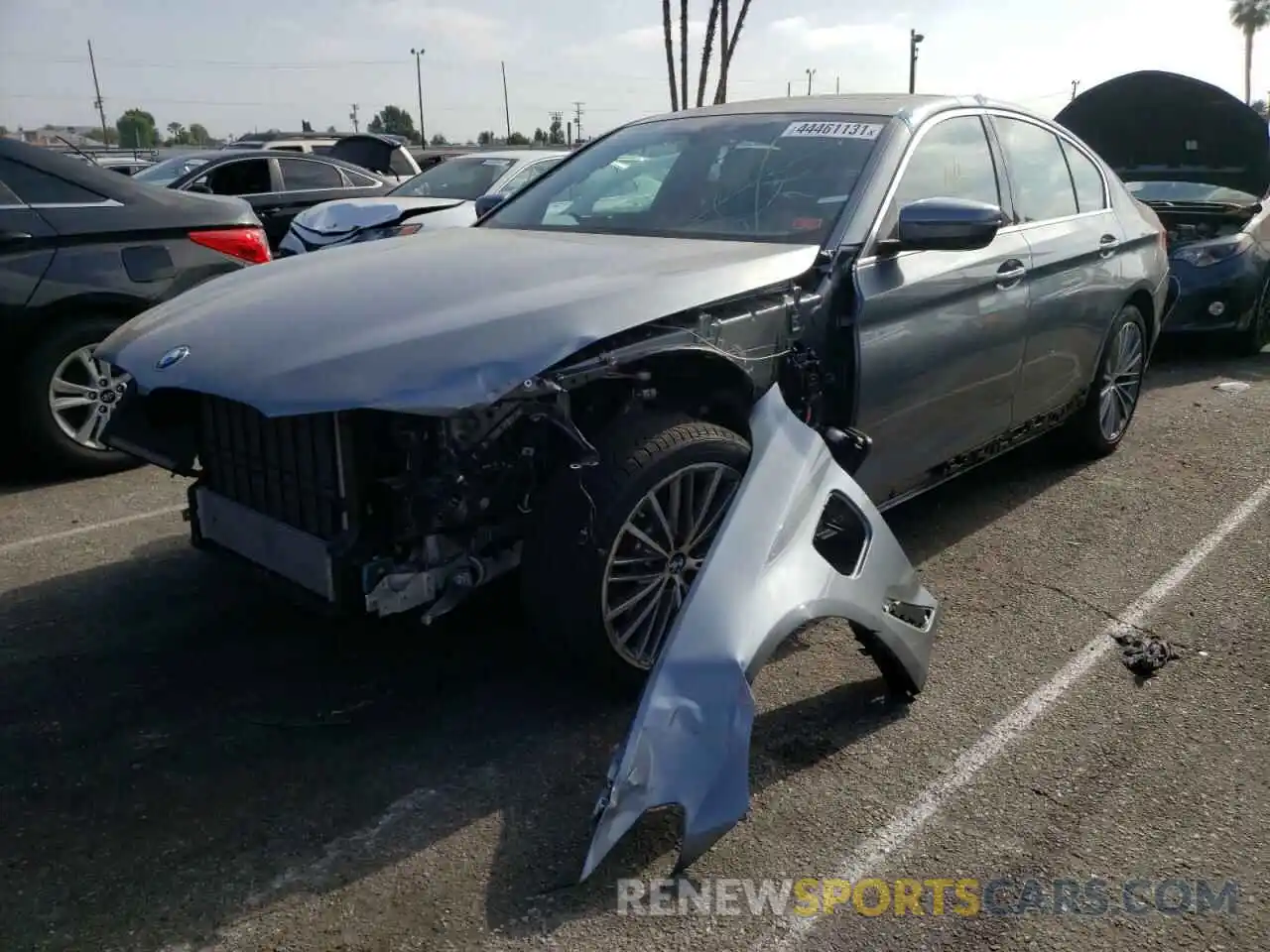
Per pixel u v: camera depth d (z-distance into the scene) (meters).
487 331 2.82
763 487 2.94
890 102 4.35
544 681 3.47
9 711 3.33
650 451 3.11
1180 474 5.52
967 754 3.09
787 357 3.47
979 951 2.37
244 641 3.77
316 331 2.98
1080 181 5.26
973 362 4.24
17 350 5.35
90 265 5.51
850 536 3.24
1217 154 8.84
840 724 3.24
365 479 2.96
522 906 2.50
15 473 5.75
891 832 2.76
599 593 3.09
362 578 2.93
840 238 3.68
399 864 2.63
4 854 2.67
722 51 15.31
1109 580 4.26
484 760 3.06
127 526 4.92
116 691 3.45
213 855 2.67
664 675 2.62
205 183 11.38
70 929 2.43
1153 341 5.90
